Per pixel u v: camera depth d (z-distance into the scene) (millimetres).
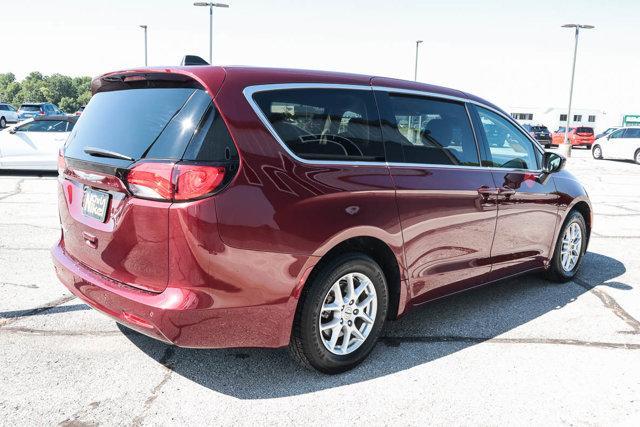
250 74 2912
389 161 3340
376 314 3324
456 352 3588
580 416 2861
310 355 3072
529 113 58688
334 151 3086
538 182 4559
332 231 2965
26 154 12180
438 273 3701
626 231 7922
